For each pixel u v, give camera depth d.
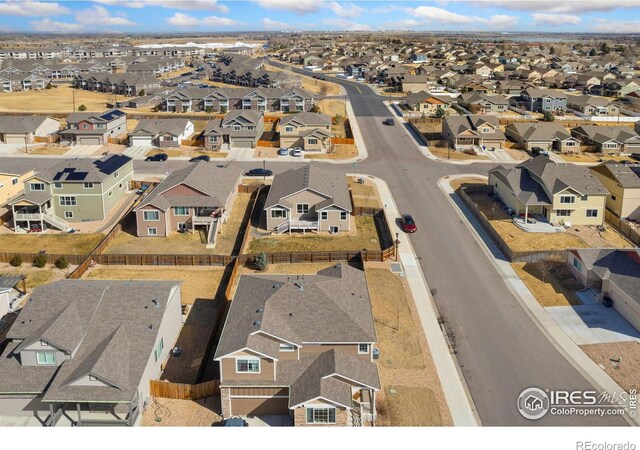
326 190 61.66
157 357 35.28
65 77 190.75
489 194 72.56
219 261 52.38
